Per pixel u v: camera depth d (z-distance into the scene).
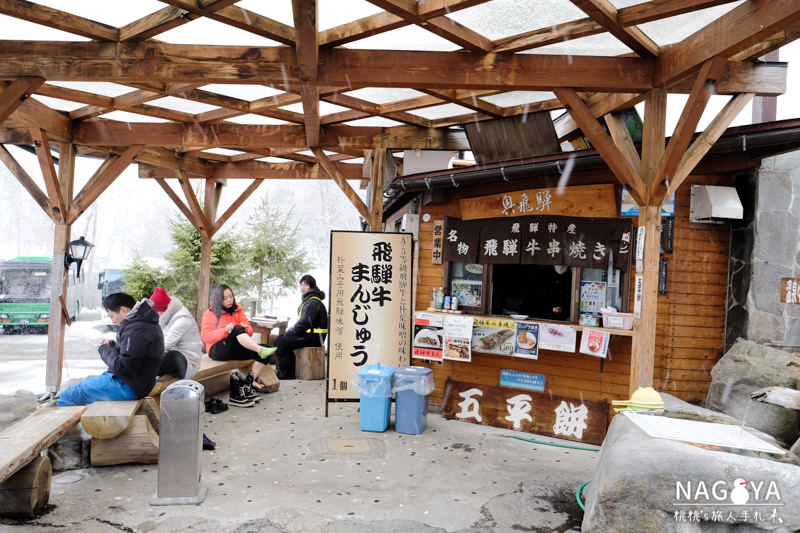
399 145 7.75
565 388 6.22
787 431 4.57
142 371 4.95
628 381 5.87
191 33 4.82
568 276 6.64
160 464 3.98
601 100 5.87
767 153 5.42
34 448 3.51
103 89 6.48
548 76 4.74
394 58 4.72
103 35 4.69
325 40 4.59
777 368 5.00
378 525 3.71
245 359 7.44
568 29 4.34
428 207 7.33
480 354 6.76
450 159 9.27
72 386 5.05
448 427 6.36
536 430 6.20
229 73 4.71
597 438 5.85
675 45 4.48
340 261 6.67
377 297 6.70
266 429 6.05
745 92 4.76
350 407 7.12
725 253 6.05
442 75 4.73
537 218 6.36
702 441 3.14
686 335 5.97
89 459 4.75
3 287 16.80
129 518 3.72
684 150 4.43
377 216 7.78
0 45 4.87
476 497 4.27
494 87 4.77
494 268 6.93
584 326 5.86
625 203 5.91
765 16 3.45
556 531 3.70
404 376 6.03
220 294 7.56
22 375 9.48
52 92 6.29
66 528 3.54
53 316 7.72
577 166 5.82
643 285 4.95
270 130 8.02
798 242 5.63
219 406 6.70
